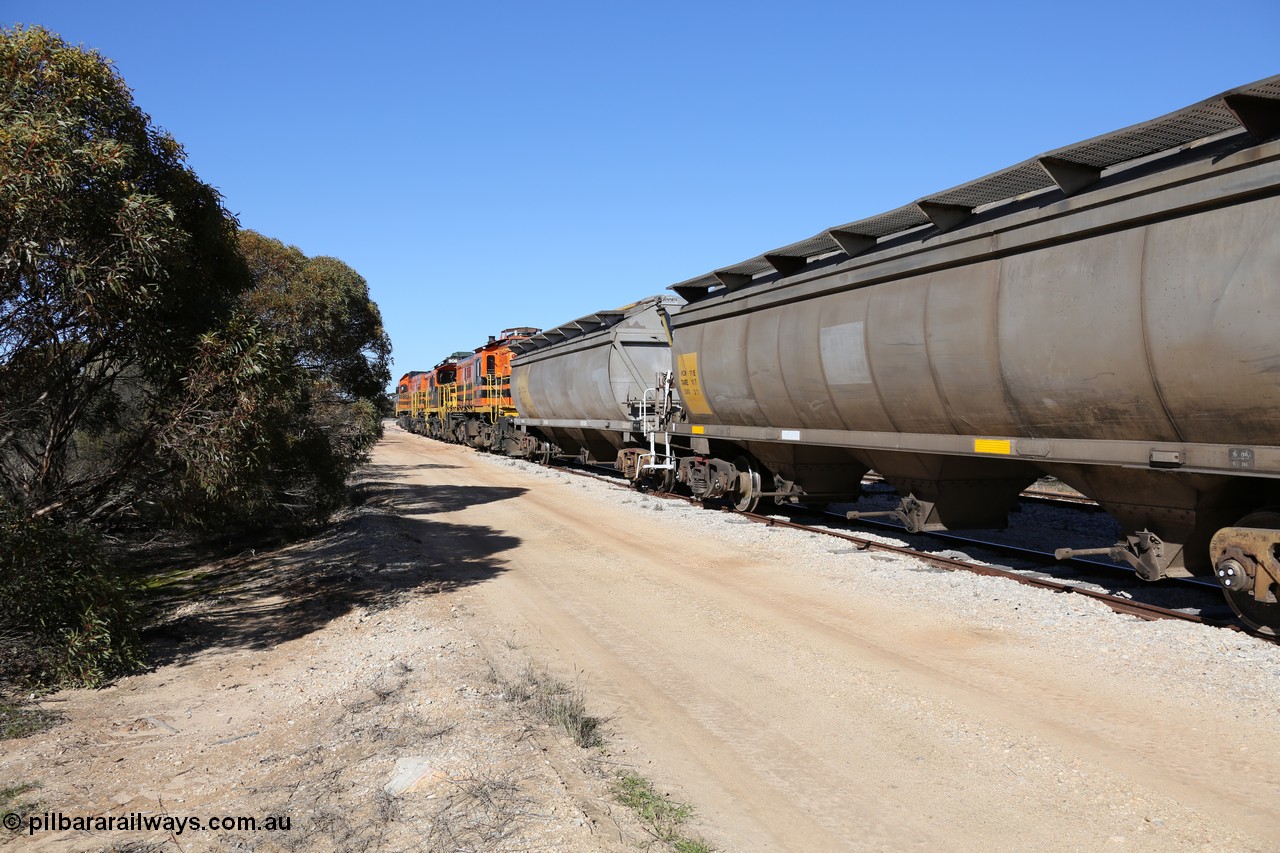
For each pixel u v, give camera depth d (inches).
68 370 339.9
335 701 248.5
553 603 362.0
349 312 782.5
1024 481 411.8
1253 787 174.7
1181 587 356.2
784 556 445.4
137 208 282.4
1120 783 178.9
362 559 480.7
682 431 671.1
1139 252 274.4
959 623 307.4
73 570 298.5
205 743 220.1
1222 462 259.4
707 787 184.5
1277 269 232.1
